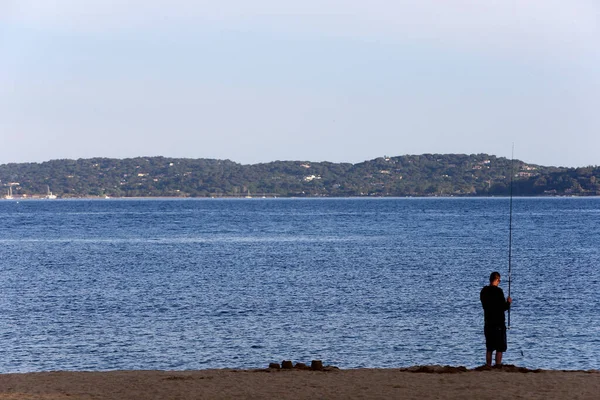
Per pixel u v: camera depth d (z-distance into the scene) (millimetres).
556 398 24016
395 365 42094
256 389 25875
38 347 47156
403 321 55156
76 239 159625
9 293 71938
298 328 52531
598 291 70938
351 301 65062
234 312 59594
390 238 155625
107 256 115188
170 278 83875
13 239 161500
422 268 93312
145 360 43594
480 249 124062
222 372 29766
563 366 41719
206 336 49938
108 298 68000
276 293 70500
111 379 28219
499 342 30203
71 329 52906
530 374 28453
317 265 97938
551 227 195625
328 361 43094
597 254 113562
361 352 45219
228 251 123625
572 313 58500
